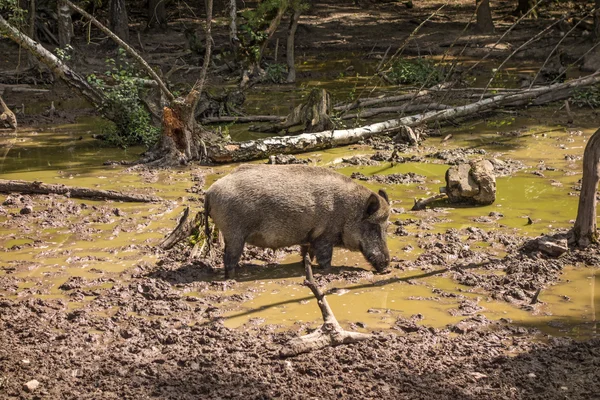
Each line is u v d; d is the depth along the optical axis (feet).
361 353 23.65
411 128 57.06
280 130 60.03
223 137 52.70
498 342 24.53
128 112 56.08
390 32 123.65
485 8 112.88
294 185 29.86
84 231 36.58
